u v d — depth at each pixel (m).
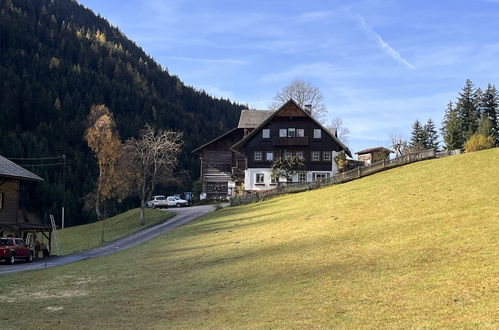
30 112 129.50
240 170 87.25
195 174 137.38
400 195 39.38
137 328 15.25
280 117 79.50
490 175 38.97
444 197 34.75
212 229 43.62
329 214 37.84
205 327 14.48
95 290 22.61
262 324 14.07
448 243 21.80
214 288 20.25
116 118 138.12
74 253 46.12
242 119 93.25
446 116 117.50
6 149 107.12
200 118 173.00
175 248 35.41
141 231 57.69
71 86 149.62
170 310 17.31
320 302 15.86
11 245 38.66
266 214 46.38
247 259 26.00
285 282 19.53
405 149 105.75
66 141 123.12
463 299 14.16
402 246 22.84
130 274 26.36
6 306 19.86
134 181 79.88
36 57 153.50
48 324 16.55
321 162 78.19
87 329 15.59
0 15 164.75
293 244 28.44
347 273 19.52
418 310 13.70
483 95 107.06
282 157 75.62
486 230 22.97
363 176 54.78
